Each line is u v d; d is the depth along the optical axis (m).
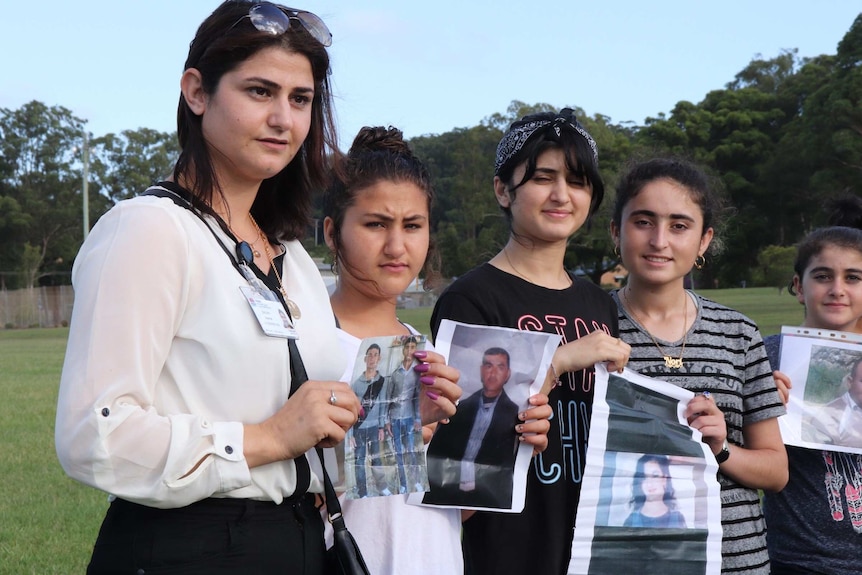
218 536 2.02
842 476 3.53
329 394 2.07
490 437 2.84
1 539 5.81
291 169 2.47
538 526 3.06
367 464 2.32
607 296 3.43
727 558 3.19
